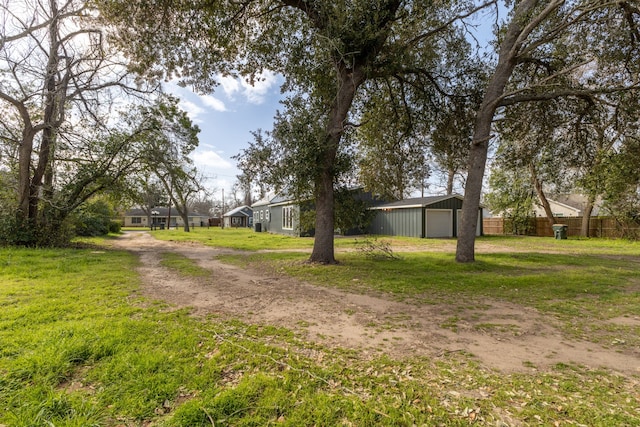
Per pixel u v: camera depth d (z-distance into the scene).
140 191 14.30
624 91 8.36
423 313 4.35
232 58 9.30
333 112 8.60
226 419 1.96
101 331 3.26
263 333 3.50
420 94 10.42
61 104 12.01
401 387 2.40
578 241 17.70
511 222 24.72
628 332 3.67
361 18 7.25
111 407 2.06
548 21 8.73
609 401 2.23
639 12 7.48
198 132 14.30
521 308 4.62
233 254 11.35
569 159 10.79
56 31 11.36
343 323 3.90
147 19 7.12
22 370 2.42
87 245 13.48
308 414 2.03
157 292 5.36
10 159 12.32
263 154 7.78
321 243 8.55
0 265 7.32
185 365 2.64
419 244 15.46
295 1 8.01
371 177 11.27
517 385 2.46
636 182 13.44
